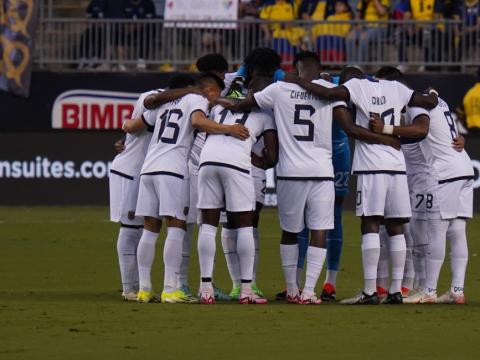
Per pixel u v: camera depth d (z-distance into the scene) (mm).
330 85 38031
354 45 83062
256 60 39375
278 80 39406
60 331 31562
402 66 83000
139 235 40062
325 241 38344
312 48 83062
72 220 73812
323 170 37875
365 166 37906
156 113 38625
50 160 83938
